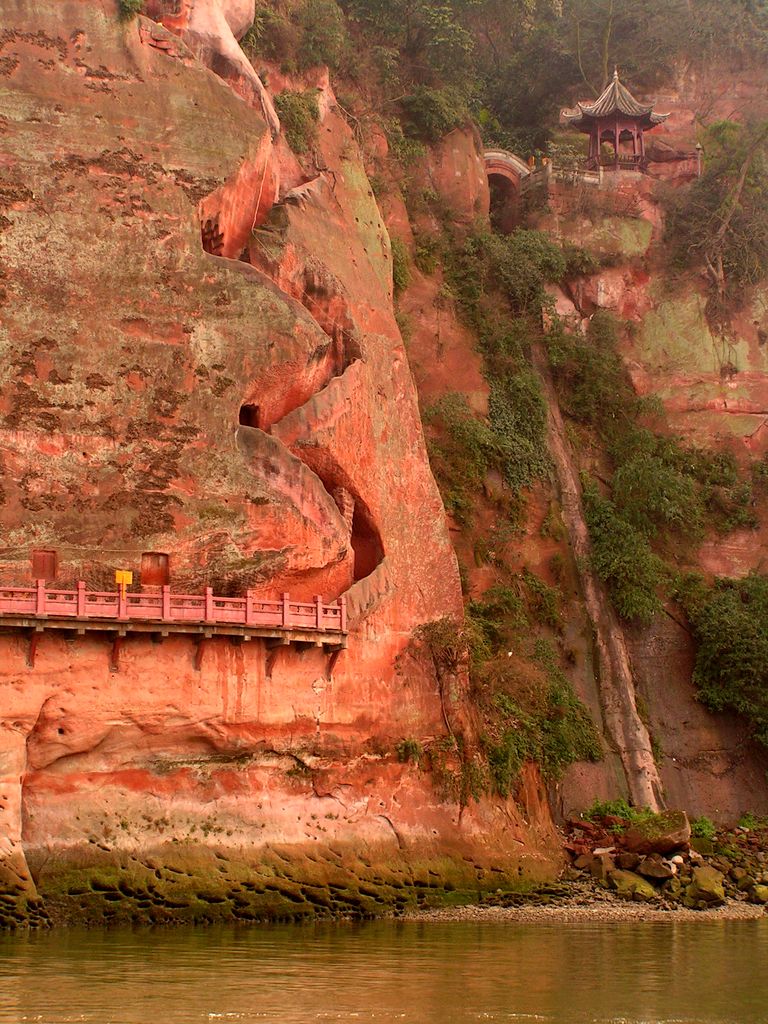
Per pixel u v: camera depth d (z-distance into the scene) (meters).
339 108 46.00
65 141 34.03
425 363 49.12
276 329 35.25
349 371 37.66
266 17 45.28
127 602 30.62
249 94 39.75
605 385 53.59
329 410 36.41
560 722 43.09
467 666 39.03
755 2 71.81
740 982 24.50
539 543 48.22
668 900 36.59
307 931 29.75
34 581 31.06
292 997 21.45
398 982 23.20
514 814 38.78
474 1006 21.48
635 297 57.25
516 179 59.41
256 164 37.19
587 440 52.69
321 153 43.28
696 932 31.48
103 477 32.38
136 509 32.56
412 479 39.53
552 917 33.56
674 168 62.81
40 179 33.44
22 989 21.25
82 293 33.19
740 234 58.78
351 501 36.91
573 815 42.25
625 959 26.83
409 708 36.75
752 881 38.47
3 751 28.88
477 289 51.94
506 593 45.22
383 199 50.03
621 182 59.41
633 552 48.50
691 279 57.69
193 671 31.88
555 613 46.56
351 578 36.53
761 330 57.69
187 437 33.50
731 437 54.75
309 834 33.41
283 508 34.16
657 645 48.16
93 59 35.06
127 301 33.66
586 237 57.44
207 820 31.83
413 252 51.34
